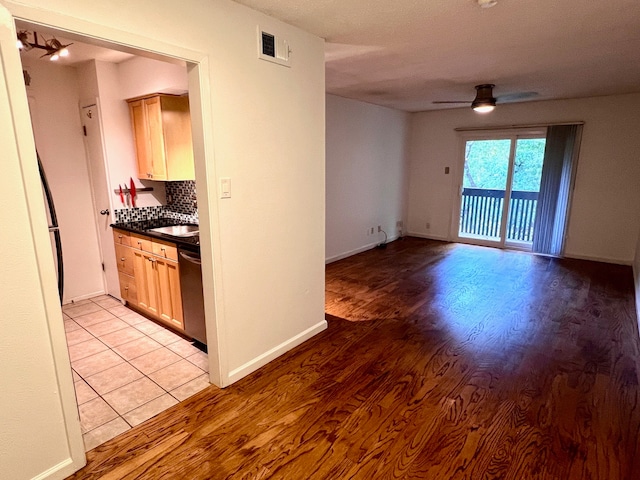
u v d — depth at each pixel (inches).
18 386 58.9
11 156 54.4
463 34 103.0
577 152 206.8
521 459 69.4
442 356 107.7
